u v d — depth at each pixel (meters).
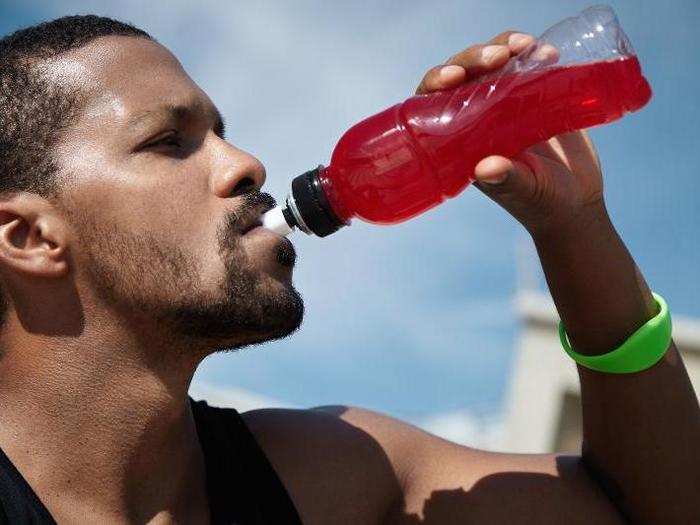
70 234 0.76
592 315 0.81
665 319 0.82
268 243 0.77
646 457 0.82
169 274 0.75
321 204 0.80
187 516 0.79
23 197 0.77
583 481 0.86
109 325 0.76
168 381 0.77
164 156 0.77
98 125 0.78
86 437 0.76
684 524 0.83
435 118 0.80
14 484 0.73
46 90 0.79
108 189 0.76
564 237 0.80
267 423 0.87
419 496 0.86
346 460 0.85
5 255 0.77
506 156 0.79
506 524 0.84
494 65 0.78
